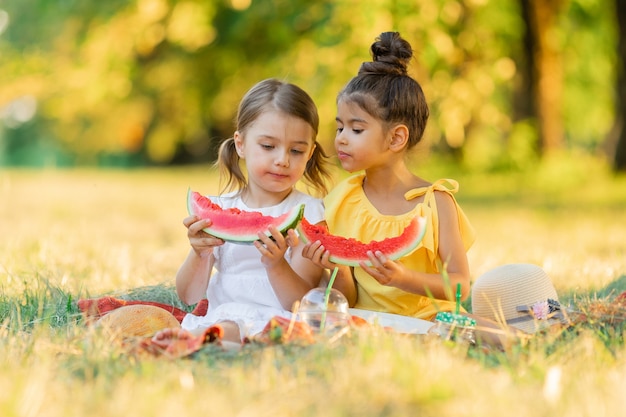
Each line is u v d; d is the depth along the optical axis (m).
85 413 3.12
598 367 3.71
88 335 4.07
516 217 14.27
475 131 24.44
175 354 3.92
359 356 3.60
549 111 22.70
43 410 3.20
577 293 6.01
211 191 20.91
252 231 4.66
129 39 17.53
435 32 13.72
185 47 19.88
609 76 23.89
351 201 5.27
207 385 3.35
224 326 4.41
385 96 5.07
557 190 20.36
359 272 5.25
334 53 14.25
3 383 3.39
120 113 27.53
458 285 4.49
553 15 20.84
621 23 19.67
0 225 11.48
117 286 6.43
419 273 4.80
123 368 3.67
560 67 22.53
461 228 5.29
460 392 3.27
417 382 3.27
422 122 5.28
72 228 10.76
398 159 5.22
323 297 4.36
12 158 42.34
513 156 23.36
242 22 16.89
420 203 5.12
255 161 5.00
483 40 16.06
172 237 10.94
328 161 5.64
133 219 13.73
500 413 3.08
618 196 17.70
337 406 3.12
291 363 3.63
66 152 37.56
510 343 4.10
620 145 21.00
